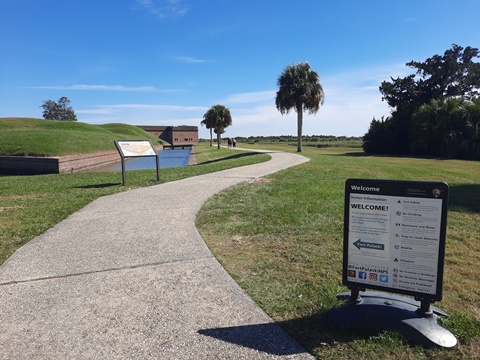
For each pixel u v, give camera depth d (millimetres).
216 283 3594
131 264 4137
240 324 2824
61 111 120812
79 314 3010
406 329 2559
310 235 5215
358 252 2830
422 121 33844
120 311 3053
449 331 2598
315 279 3678
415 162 22531
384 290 2760
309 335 2658
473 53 42312
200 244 4840
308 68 31469
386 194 2695
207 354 2449
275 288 3479
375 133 41500
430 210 2568
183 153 44312
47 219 6367
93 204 7703
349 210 2840
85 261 4246
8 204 7938
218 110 51375
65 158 22844
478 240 5086
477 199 8320
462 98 34000
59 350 2518
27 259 4328
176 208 7148
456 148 30109
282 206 7176
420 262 2629
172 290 3445
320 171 13867
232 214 6559
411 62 43625
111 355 2455
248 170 14086
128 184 10812
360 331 2664
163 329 2768
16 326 2836
